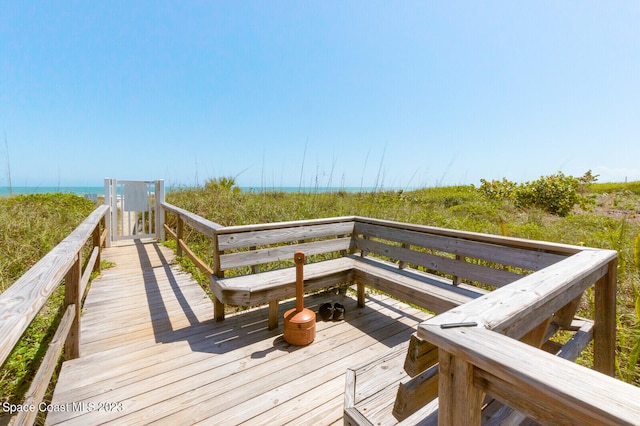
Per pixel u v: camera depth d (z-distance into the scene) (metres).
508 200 10.78
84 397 1.78
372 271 2.93
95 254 3.42
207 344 2.42
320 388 1.92
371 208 6.38
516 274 2.12
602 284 1.73
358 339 2.55
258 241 2.86
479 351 0.61
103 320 2.82
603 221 6.80
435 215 6.73
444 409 0.71
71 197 7.94
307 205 6.66
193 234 5.91
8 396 1.82
